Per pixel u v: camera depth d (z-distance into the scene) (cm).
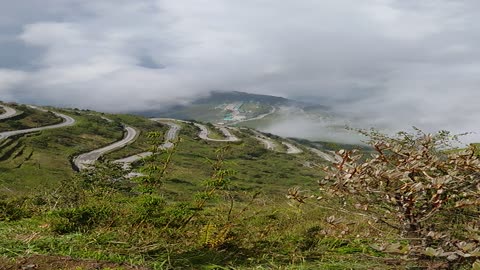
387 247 356
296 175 9031
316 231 589
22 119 12569
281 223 681
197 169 7506
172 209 596
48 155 8888
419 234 371
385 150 388
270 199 885
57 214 579
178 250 503
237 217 648
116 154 9994
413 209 373
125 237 524
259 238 572
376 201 378
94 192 810
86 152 10106
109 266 426
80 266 419
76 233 533
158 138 634
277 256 509
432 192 366
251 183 6750
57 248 480
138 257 467
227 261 489
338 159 371
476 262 306
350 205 398
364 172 359
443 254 323
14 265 413
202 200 606
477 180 353
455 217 382
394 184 373
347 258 471
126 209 617
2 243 479
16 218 678
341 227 409
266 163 10806
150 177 616
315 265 461
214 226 559
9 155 8444
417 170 361
